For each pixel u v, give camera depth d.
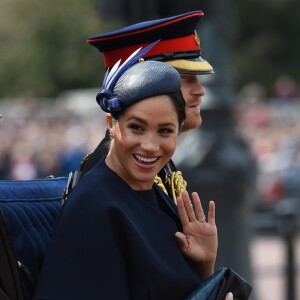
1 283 7.31
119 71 7.24
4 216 7.69
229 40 16.67
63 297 6.90
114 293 6.91
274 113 49.56
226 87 16.53
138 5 15.24
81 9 69.06
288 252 18.69
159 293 7.07
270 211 34.91
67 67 68.75
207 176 16.08
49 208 8.02
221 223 16.22
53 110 52.66
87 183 7.19
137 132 7.14
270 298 22.14
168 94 7.12
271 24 77.62
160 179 8.22
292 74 77.19
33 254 7.71
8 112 54.69
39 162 34.16
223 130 16.28
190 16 8.26
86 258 6.96
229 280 7.37
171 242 7.32
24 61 69.38
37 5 69.69
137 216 7.22
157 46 8.23
